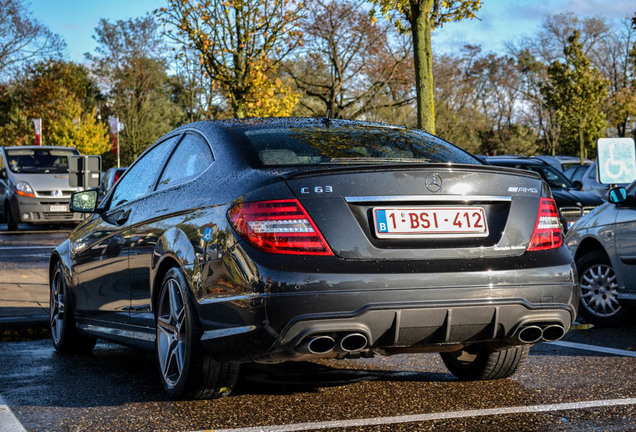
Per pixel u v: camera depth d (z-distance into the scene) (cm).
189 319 386
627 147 856
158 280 434
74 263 561
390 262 354
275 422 368
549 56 6431
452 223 368
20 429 359
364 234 355
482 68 6788
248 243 354
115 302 497
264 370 489
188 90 7050
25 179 2058
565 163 2617
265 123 452
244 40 2120
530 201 389
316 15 3459
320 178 358
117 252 492
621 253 702
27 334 650
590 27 6166
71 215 2067
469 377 459
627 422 363
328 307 343
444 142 469
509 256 376
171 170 470
